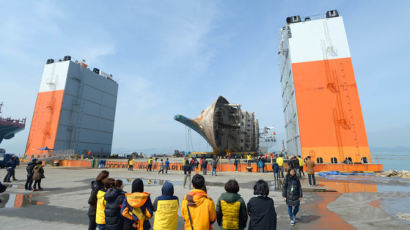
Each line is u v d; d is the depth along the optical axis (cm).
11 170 1327
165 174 1897
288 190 528
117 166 2788
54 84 4703
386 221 532
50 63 4978
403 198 811
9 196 885
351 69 2712
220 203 295
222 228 288
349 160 2411
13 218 580
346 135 2527
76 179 1466
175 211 298
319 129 2625
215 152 4953
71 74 4809
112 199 336
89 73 5331
